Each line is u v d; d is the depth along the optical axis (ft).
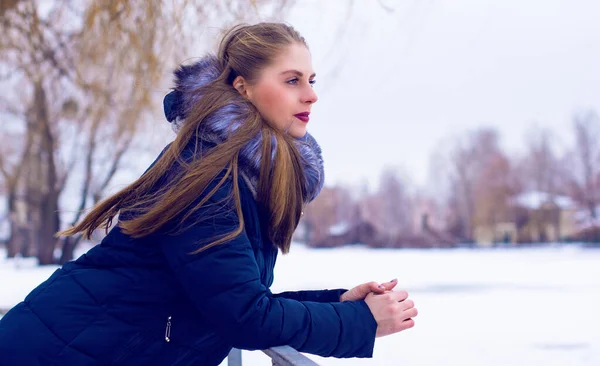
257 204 3.96
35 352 3.66
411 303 3.98
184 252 3.61
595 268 82.84
